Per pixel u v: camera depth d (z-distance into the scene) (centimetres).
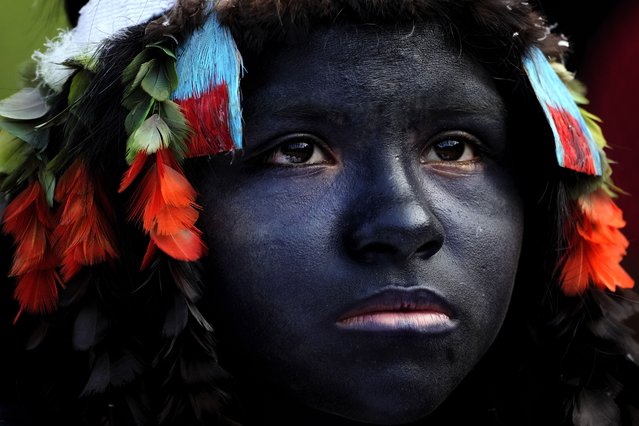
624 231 333
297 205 168
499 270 177
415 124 170
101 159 176
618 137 330
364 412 168
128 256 177
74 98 178
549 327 206
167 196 165
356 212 166
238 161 169
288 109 167
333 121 167
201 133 165
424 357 168
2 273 187
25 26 283
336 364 167
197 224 172
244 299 170
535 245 199
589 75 319
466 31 172
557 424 207
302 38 166
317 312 167
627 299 210
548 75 183
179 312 171
